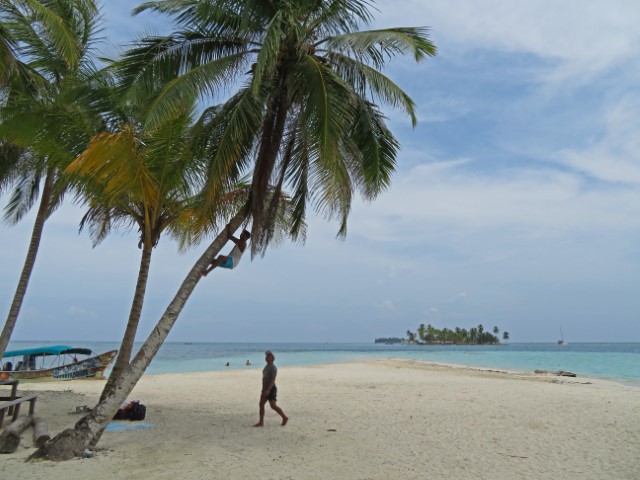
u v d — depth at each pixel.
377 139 10.71
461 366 37.56
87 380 23.86
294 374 25.86
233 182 9.55
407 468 7.22
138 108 9.46
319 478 6.62
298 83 8.98
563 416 11.89
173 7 9.37
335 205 9.29
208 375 25.23
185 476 6.52
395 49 9.16
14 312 12.41
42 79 11.33
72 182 9.55
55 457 7.18
